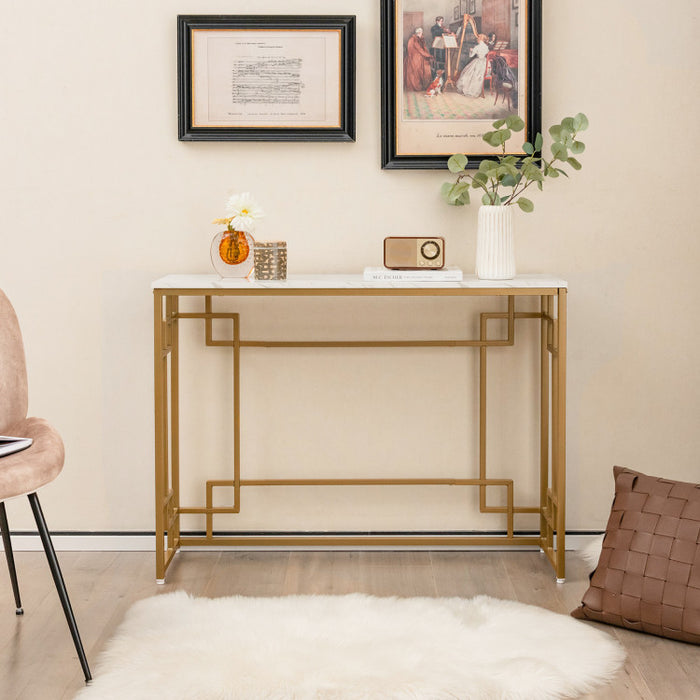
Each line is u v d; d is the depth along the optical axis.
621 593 2.24
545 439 2.78
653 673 2.05
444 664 2.03
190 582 2.58
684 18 2.71
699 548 2.18
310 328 2.81
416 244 2.54
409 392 2.83
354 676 1.97
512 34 2.70
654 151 2.75
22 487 1.88
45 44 2.71
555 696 1.93
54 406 2.83
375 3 2.71
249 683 1.94
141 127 2.74
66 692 1.98
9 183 2.76
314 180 2.76
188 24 2.68
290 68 2.70
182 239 2.77
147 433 2.84
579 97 2.73
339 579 2.60
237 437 2.77
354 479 2.81
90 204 2.76
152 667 2.01
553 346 2.62
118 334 2.80
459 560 2.76
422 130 2.72
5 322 2.28
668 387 2.82
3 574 2.64
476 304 2.80
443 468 2.85
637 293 2.79
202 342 2.81
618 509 2.32
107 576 2.64
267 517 2.86
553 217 2.77
